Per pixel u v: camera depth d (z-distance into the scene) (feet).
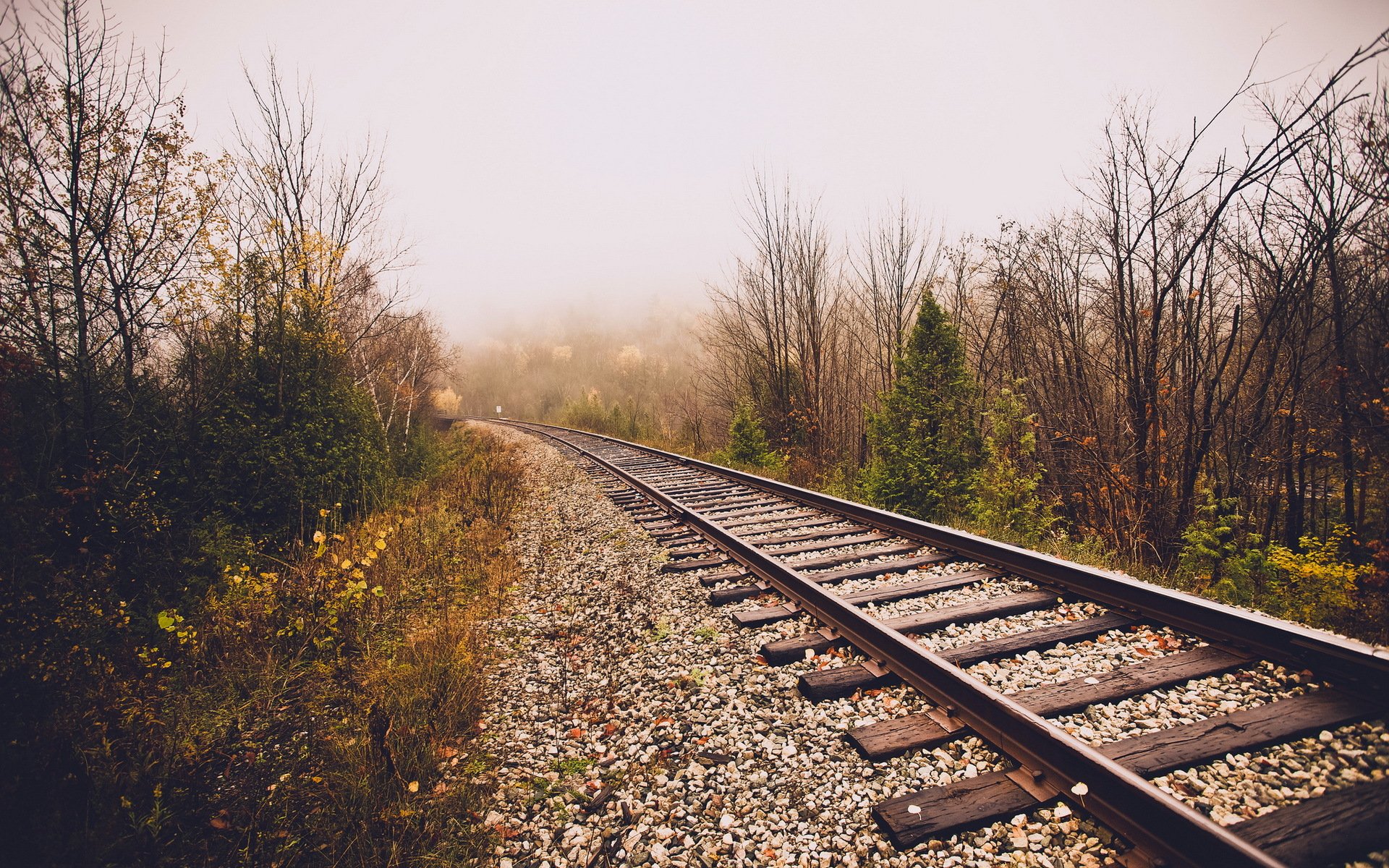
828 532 21.85
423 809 8.80
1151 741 8.18
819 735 9.63
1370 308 27.27
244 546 22.58
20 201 19.60
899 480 32.04
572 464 49.83
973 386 33.60
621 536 24.07
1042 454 39.99
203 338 26.08
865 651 11.71
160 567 19.13
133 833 8.40
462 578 19.90
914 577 16.07
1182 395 33.65
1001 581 15.16
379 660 13.89
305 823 8.71
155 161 22.56
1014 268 42.93
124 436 21.21
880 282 58.13
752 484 33.37
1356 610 16.65
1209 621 10.91
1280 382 32.19
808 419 57.11
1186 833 6.15
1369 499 30.37
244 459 25.03
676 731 10.31
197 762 9.95
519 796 9.16
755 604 15.23
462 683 12.37
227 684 12.97
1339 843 6.22
